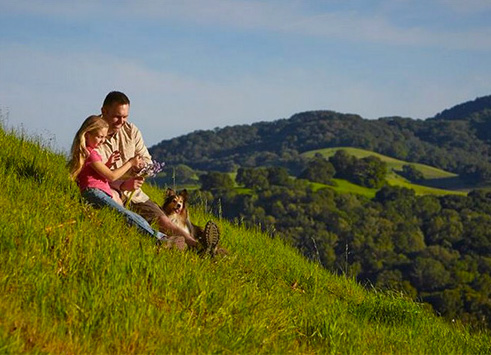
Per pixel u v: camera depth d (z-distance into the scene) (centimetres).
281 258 1112
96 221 770
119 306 587
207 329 614
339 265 1199
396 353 748
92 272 624
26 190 827
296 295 887
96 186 839
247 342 622
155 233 795
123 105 880
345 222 11800
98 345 534
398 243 11006
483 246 11194
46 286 581
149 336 564
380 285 1111
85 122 842
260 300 721
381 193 15162
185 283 675
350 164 17125
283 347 640
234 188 14488
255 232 1286
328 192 13912
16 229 661
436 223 12119
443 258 10550
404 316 920
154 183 1396
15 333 496
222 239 1062
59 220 742
